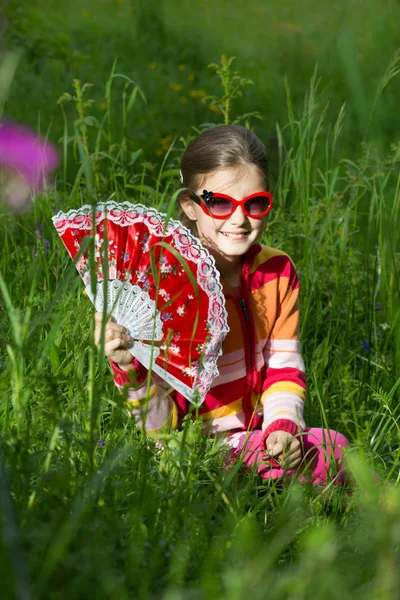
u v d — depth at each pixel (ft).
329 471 12.32
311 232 19.72
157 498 9.25
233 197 12.85
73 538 7.86
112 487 8.70
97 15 60.39
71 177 23.39
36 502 8.41
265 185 13.10
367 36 56.03
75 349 12.71
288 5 73.56
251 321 13.50
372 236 19.99
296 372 13.67
